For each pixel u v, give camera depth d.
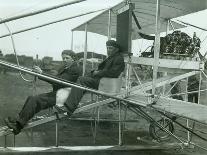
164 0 8.90
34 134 9.32
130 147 7.98
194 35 8.51
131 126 11.09
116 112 13.88
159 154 8.00
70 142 8.55
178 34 8.22
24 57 34.91
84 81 7.49
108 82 7.70
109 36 10.41
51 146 7.68
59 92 7.42
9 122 6.89
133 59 7.92
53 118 7.42
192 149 8.53
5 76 29.02
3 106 13.59
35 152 7.49
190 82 13.12
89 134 9.61
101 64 8.49
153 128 8.82
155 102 6.39
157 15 6.28
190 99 13.24
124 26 8.07
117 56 7.73
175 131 11.07
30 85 23.50
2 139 8.56
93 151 7.88
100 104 7.75
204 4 8.66
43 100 7.12
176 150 8.37
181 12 10.23
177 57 8.12
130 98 7.27
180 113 5.54
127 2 8.50
